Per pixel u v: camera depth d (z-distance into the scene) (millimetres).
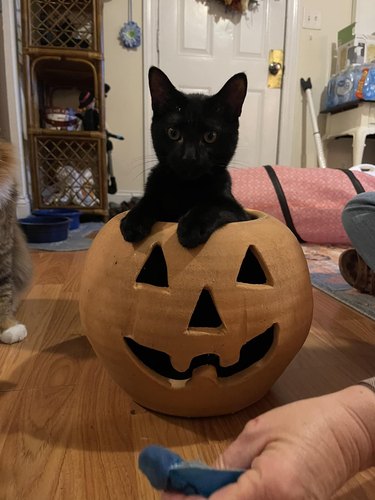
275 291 691
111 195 3180
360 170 2512
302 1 3123
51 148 2721
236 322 663
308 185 2141
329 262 1860
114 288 687
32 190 2639
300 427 421
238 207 826
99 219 2910
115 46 2965
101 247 740
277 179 2150
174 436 692
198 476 390
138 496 558
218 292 652
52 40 2535
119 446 662
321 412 436
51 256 1953
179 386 702
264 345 788
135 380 720
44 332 1113
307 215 2113
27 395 806
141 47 2992
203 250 656
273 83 3215
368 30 3221
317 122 3359
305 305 755
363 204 992
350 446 421
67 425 714
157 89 920
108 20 2922
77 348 1019
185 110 889
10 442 667
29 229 2148
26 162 2732
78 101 3043
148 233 692
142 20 2955
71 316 1230
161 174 903
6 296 1166
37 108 2699
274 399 808
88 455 639
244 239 680
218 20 3051
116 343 696
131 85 3041
